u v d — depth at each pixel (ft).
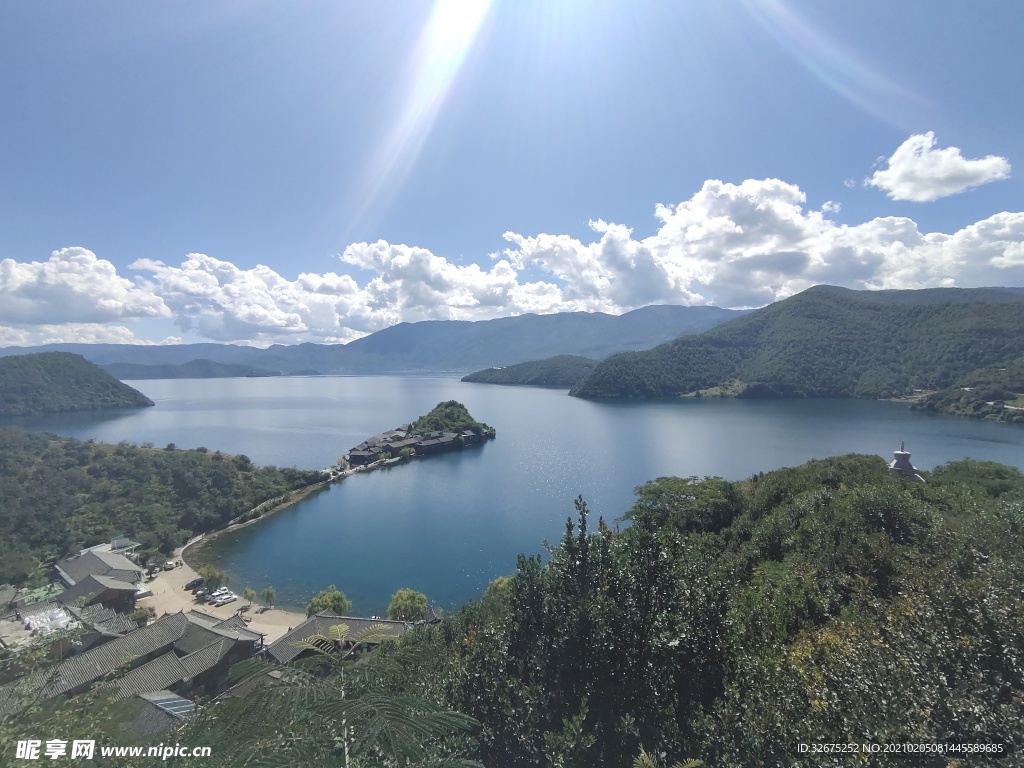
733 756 24.44
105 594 144.87
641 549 33.78
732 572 49.67
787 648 35.86
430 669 35.86
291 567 190.39
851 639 33.99
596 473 297.12
